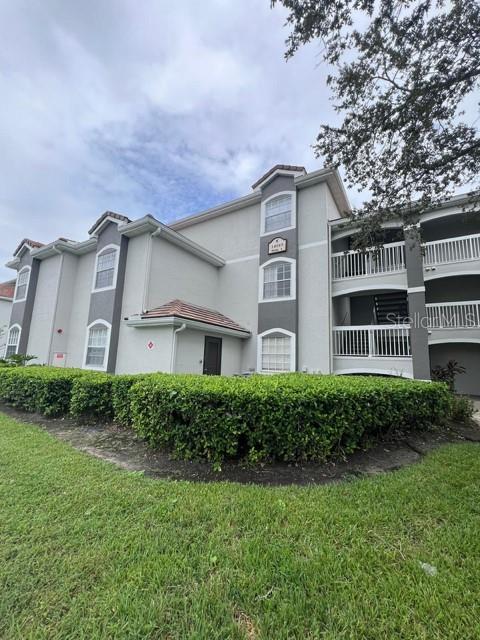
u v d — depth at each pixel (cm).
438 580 207
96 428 611
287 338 1191
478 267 970
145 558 224
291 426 420
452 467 425
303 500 317
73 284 1521
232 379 546
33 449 473
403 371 997
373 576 211
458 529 269
